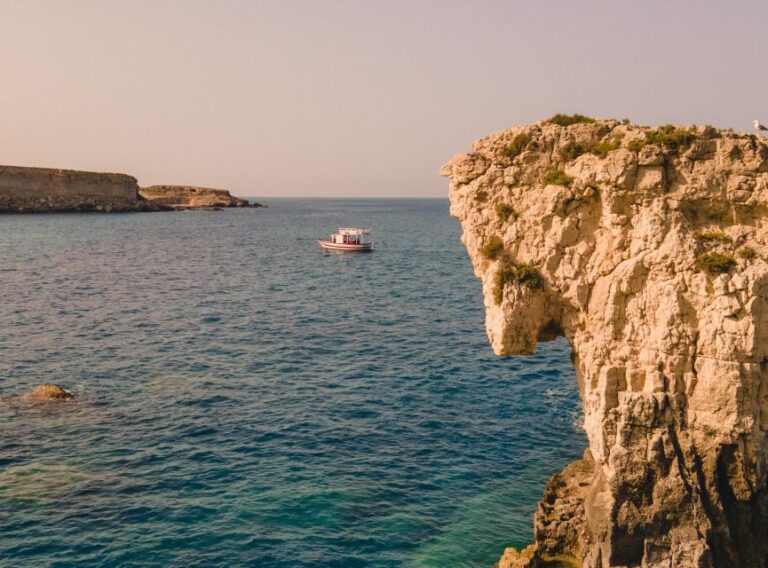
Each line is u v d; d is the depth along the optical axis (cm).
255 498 3319
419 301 8275
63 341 5994
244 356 5678
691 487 2456
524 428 4212
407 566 2831
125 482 3444
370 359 5634
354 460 3744
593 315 2791
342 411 4447
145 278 9838
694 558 2400
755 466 2458
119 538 2966
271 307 7800
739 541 2508
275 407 4500
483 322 7069
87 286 8900
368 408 4506
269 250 14350
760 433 2456
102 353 5659
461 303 8156
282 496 3341
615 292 2664
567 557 2747
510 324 2914
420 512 3231
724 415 2439
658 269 2588
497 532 3072
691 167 2656
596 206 2825
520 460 3778
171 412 4372
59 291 8444
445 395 4784
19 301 7700
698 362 2505
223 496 3331
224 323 6888
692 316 2522
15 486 3362
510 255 2989
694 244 2552
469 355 5775
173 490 3375
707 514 2459
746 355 2423
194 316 7194
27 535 2964
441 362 5562
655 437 2498
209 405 4512
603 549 2536
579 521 2753
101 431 4044
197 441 3944
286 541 2981
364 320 7112
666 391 2530
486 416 4400
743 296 2430
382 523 3133
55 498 3269
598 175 2725
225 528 3061
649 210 2653
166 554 2867
